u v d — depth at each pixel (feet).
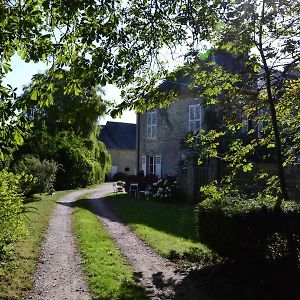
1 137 14.64
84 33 16.85
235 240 22.82
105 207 63.87
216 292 22.44
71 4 15.43
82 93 18.70
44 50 16.51
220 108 28.50
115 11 18.35
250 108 28.12
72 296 21.62
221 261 26.55
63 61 17.49
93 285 23.43
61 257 29.84
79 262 28.60
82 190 101.30
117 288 22.90
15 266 26.07
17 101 15.08
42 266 27.22
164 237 37.81
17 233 28.02
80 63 17.39
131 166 190.29
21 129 14.84
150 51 20.49
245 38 22.72
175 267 27.84
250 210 22.49
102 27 17.17
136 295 21.86
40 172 74.08
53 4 15.48
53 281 24.11
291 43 23.68
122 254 31.48
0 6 14.80
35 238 35.73
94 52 17.67
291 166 54.70
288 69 25.38
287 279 21.90
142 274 26.07
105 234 39.68
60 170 101.19
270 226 22.03
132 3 19.08
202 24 19.76
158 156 94.22
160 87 23.02
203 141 28.86
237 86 26.35
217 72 26.03
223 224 23.52
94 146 121.39
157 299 21.50
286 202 23.62
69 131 107.65
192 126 82.58
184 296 21.98
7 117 14.57
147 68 21.79
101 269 26.58
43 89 16.57
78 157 108.27
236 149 29.14
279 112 28.45
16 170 61.52
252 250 22.49
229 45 23.77
